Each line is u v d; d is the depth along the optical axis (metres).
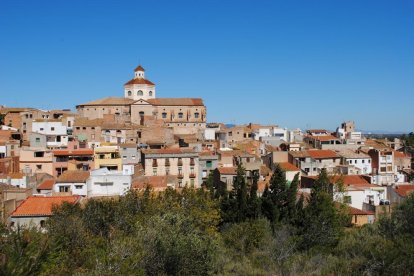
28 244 29.19
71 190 83.81
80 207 58.62
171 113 181.38
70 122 152.00
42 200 61.78
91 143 128.38
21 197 68.81
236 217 65.19
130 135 144.75
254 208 65.44
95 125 141.50
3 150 110.56
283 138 178.25
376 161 131.38
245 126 193.50
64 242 38.25
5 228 31.88
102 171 90.06
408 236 45.19
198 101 188.75
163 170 102.75
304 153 121.12
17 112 158.25
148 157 102.19
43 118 152.50
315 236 54.47
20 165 102.00
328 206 61.47
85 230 46.06
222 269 44.16
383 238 47.72
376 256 42.09
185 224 44.03
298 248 54.19
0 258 26.70
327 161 124.25
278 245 50.78
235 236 54.62
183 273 37.72
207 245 42.84
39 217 57.59
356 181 95.69
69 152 105.00
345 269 42.66
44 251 29.72
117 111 179.62
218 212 64.31
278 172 68.06
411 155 159.62
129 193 61.56
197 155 104.81
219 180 97.00
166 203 57.00
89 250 36.44
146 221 45.56
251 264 46.84
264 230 55.41
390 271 39.69
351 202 81.75
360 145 157.62
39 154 103.12
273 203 65.56
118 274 30.97
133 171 102.88
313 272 43.81
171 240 38.44
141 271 32.62
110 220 51.25
